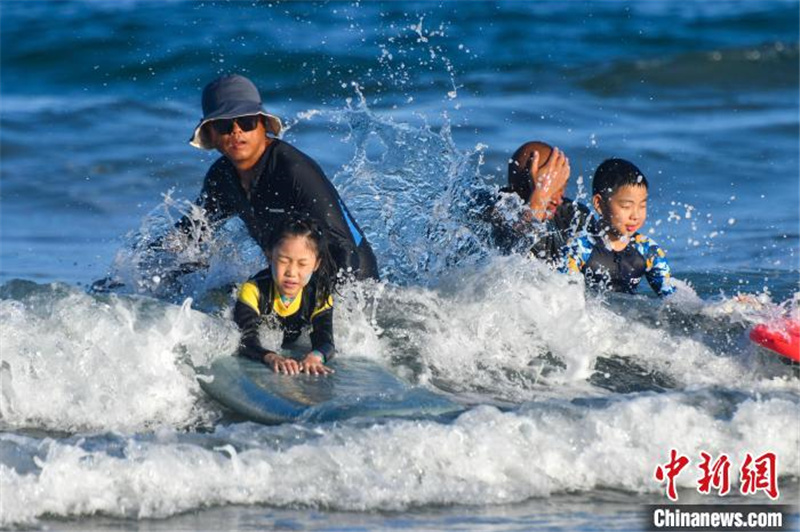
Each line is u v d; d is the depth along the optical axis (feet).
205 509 63.41
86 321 79.41
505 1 287.28
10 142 180.45
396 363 84.99
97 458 64.59
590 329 88.17
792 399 77.71
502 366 85.71
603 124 203.41
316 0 266.36
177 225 94.32
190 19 254.68
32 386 77.05
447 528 62.34
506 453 68.64
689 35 279.08
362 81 221.87
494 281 89.25
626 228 93.76
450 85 224.94
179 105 210.18
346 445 67.26
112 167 171.42
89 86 229.45
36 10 264.31
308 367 79.30
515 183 96.37
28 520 61.67
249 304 82.69
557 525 63.31
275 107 207.82
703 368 85.87
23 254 129.18
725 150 185.98
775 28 287.69
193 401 77.82
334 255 86.12
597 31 276.00
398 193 105.70
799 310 87.86
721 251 127.34
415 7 272.92
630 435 71.31
